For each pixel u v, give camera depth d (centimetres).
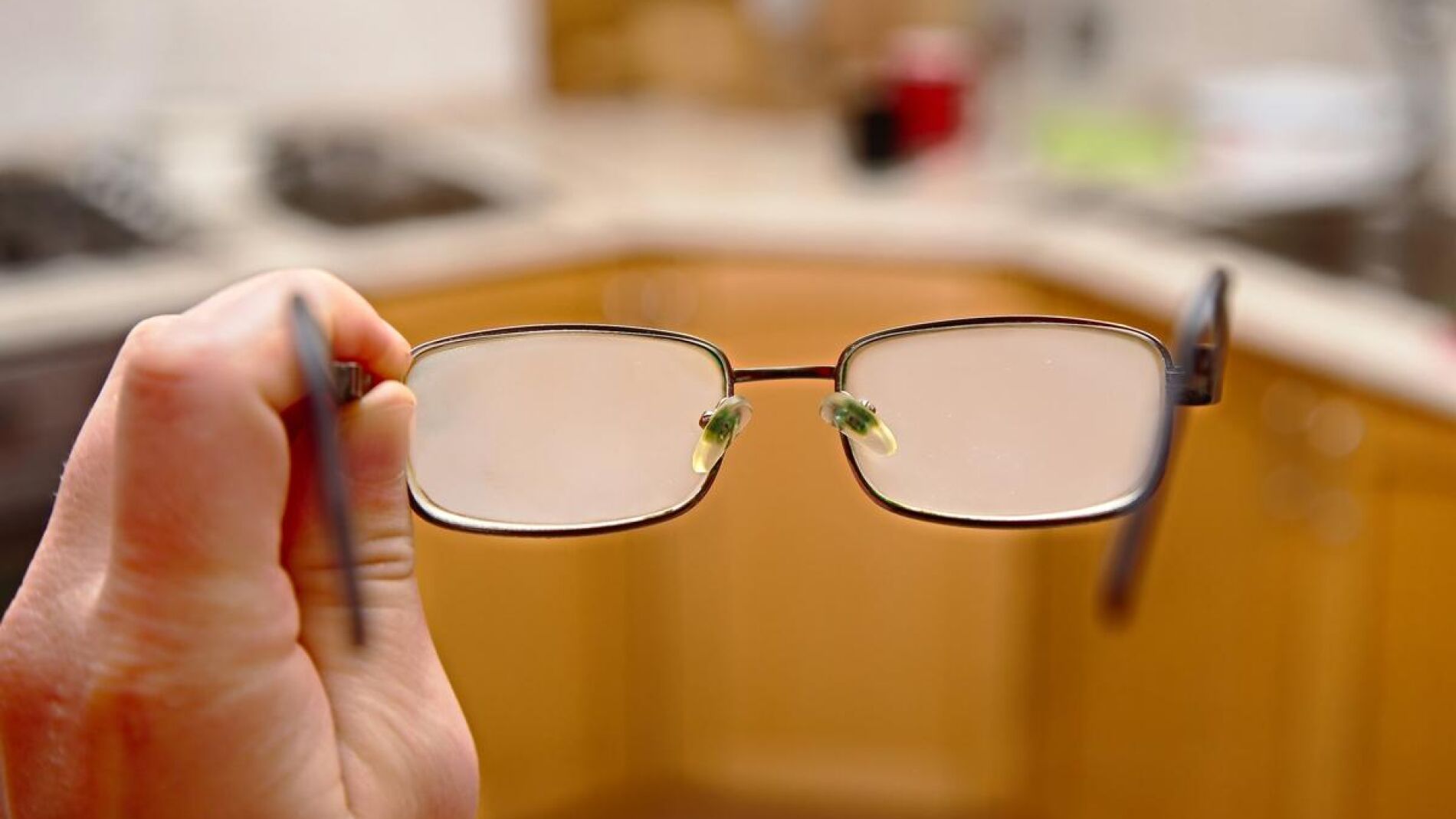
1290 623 71
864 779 95
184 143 95
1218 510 74
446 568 85
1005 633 89
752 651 94
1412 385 63
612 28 120
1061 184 95
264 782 36
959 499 44
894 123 98
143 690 36
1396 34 93
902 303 89
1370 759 69
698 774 97
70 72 101
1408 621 66
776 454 90
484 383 42
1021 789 92
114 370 37
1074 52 115
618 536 90
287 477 36
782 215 89
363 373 38
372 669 38
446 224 87
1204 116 99
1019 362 43
